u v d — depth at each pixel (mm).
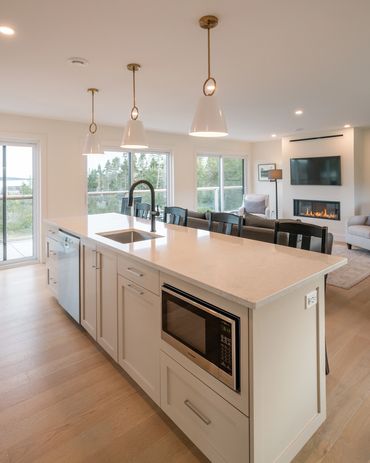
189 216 4391
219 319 1366
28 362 2406
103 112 4824
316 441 1646
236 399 1324
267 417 1356
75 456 1584
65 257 3027
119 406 1936
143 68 2998
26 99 4062
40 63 2863
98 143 3475
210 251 2045
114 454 1595
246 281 1444
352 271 4664
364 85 3641
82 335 2828
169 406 1722
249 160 9070
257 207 8211
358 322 3018
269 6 1974
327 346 2584
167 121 5598
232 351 1315
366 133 6996
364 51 2674
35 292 3908
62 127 5359
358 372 2230
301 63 2936
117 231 2854
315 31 2309
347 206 6926
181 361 1605
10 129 4859
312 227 2242
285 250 2080
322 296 1677
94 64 2891
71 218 3715
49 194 5281
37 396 2023
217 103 2143
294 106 4660
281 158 8469
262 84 3566
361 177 7039
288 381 1476
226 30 2273
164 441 1674
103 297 2369
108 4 1924
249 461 1297
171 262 1767
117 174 6254
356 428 1729
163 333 1723
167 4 1933
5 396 2021
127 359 2111
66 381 2180
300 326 1538
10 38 2369
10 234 5113
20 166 5117
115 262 2172
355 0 1923
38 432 1733
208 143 7848
